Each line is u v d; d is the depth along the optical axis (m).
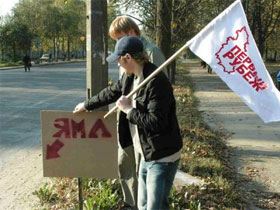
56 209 4.90
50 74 33.56
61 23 64.12
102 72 5.32
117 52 3.40
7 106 13.59
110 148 4.00
